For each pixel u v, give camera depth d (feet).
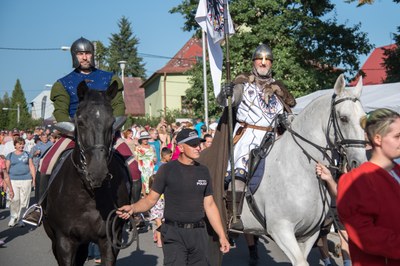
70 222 16.71
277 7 83.15
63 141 19.24
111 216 16.87
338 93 16.21
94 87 19.01
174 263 16.92
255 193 18.34
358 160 15.39
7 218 44.73
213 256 18.81
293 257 17.10
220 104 18.79
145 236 36.11
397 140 9.98
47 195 17.81
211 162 19.34
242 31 85.15
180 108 163.32
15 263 28.45
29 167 41.14
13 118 285.02
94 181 15.37
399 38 80.84
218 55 22.82
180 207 16.93
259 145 18.88
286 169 17.53
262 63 19.39
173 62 167.12
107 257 17.08
